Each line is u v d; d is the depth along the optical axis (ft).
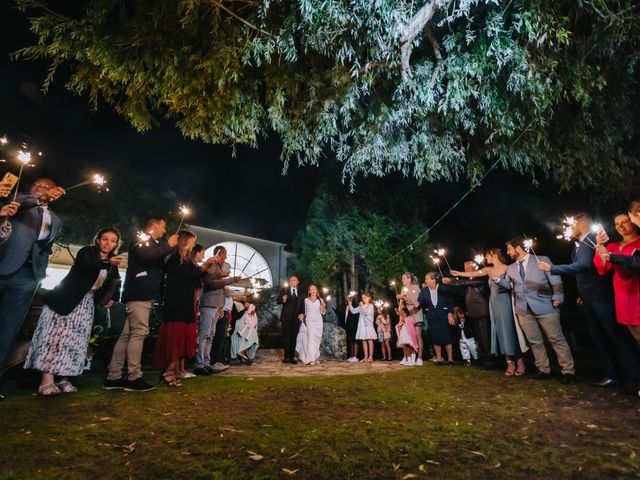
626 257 12.24
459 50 19.29
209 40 17.37
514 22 16.78
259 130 20.24
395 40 16.55
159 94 18.84
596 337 15.70
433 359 27.12
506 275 19.21
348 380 17.87
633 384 13.75
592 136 22.79
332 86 20.04
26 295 12.51
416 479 7.13
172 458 8.03
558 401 13.15
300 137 21.40
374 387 16.03
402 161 24.58
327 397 14.08
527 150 23.30
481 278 22.77
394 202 42.16
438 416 11.41
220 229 47.78
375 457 8.14
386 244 40.42
